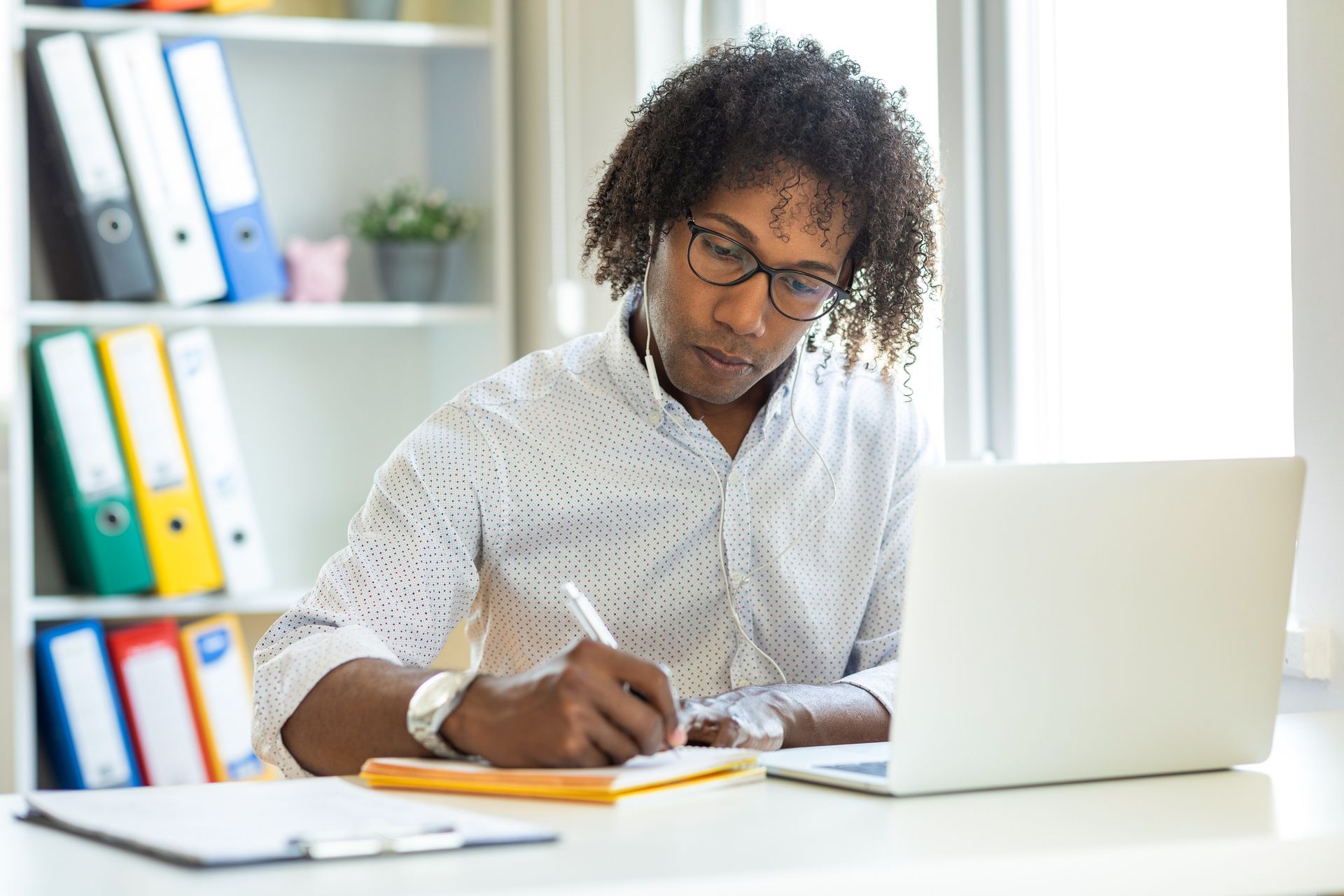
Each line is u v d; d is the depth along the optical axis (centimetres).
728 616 147
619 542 144
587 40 245
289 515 269
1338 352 132
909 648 87
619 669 93
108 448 225
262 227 238
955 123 182
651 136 143
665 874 67
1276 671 100
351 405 273
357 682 107
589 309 239
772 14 232
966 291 181
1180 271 159
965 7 180
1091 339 173
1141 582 94
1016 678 90
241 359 266
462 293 271
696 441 144
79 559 235
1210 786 95
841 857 71
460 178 268
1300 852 78
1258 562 98
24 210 225
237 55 264
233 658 233
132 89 227
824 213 132
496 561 143
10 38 223
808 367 156
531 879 66
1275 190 147
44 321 229
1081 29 173
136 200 231
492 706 95
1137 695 95
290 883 66
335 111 270
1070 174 175
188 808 84
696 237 133
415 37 250
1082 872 73
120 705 227
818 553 150
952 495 87
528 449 142
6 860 73
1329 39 132
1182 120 158
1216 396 156
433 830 75
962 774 90
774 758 102
